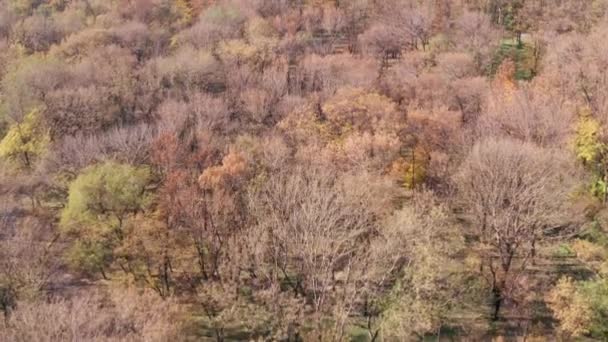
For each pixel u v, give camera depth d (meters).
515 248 60.28
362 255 61.94
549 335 56.88
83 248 63.09
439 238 62.75
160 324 48.31
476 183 64.50
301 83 102.75
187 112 87.69
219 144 80.81
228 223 64.50
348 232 64.25
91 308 50.22
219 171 68.94
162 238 62.41
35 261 61.88
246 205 67.62
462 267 62.66
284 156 74.44
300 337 57.12
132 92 97.88
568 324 53.75
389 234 61.25
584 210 66.38
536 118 75.25
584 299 53.94
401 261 61.09
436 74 100.06
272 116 91.19
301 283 61.62
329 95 92.31
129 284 57.53
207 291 58.47
